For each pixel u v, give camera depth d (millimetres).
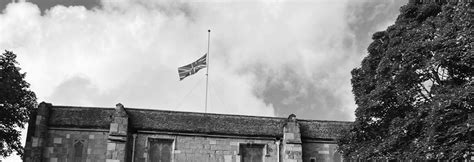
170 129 38594
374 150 29969
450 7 28484
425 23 29828
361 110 31328
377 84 31328
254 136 39406
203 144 38906
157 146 38719
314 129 40719
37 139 36656
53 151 37375
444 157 25188
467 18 26328
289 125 39344
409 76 28844
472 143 24922
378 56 33562
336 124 41281
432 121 25578
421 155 26609
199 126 39219
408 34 30000
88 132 38250
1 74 34406
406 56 28734
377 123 31406
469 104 24875
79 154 37688
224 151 38969
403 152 28234
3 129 34969
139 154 37938
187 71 45344
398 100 29188
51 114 38375
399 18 32625
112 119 37938
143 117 39031
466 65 26531
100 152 37844
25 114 35969
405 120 28484
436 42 27000
